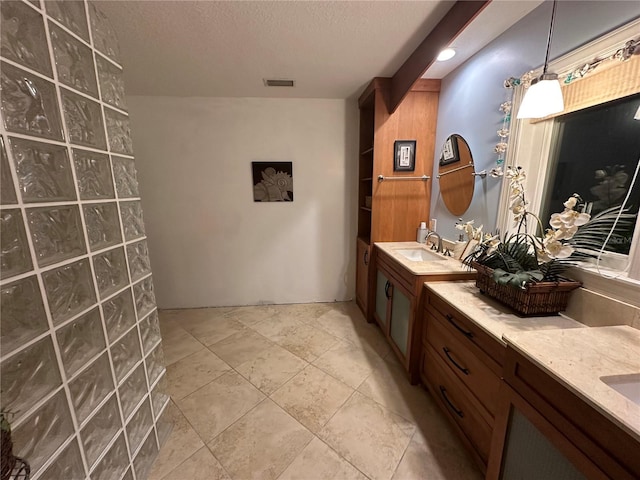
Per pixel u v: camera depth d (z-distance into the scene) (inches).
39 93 31.0
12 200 27.9
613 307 39.9
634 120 39.4
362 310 114.0
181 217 111.9
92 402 37.2
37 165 30.8
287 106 105.6
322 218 116.7
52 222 32.4
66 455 33.0
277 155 109.0
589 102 44.3
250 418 61.2
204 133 105.2
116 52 44.7
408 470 49.3
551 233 41.3
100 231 39.9
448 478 47.9
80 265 36.0
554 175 53.2
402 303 75.7
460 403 52.2
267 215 114.7
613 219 42.2
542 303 45.5
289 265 120.5
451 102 83.2
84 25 37.5
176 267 116.5
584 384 26.4
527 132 56.7
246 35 60.6
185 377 75.5
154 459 51.3
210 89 94.9
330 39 62.4
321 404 65.1
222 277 119.2
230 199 112.0
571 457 27.2
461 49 69.4
